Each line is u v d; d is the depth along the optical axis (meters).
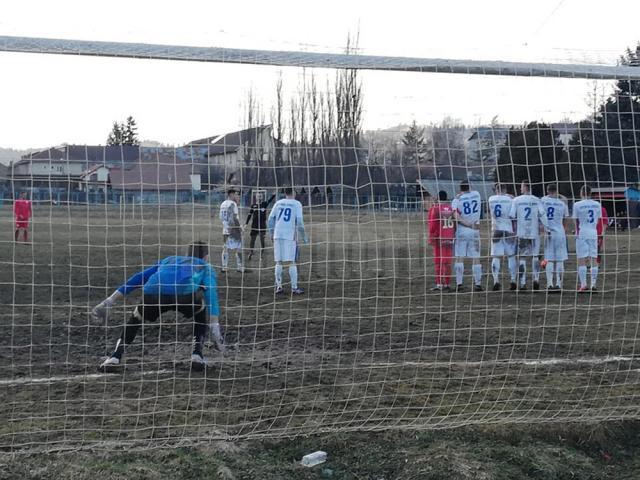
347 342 7.41
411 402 5.29
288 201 10.85
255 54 4.60
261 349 7.04
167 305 5.91
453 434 4.68
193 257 6.02
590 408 5.20
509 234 11.16
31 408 5.01
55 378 5.79
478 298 10.60
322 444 4.49
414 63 4.83
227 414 4.94
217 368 6.16
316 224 11.10
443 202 10.90
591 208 10.86
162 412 4.95
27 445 4.33
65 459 4.14
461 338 7.68
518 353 6.98
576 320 8.83
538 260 11.41
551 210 11.01
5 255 15.41
